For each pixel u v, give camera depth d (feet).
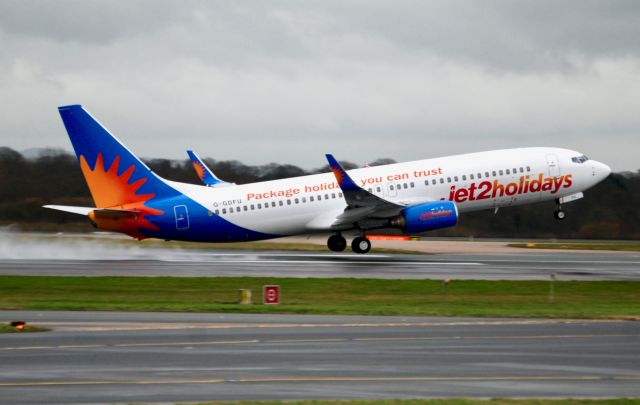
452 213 634.02
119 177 613.11
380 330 303.48
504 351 262.67
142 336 286.87
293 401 196.85
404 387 214.07
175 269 541.34
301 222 648.79
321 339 282.77
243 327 308.81
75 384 214.48
